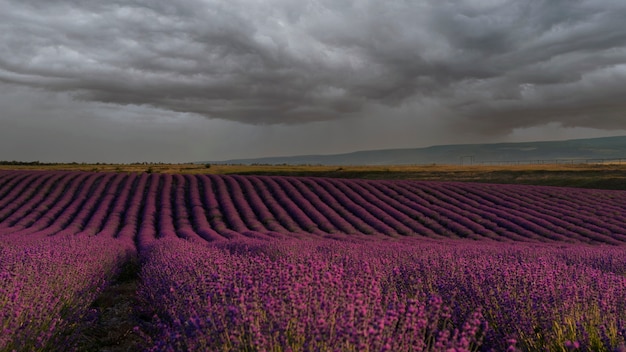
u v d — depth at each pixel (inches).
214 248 415.5
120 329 238.7
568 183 1619.1
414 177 1859.0
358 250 396.2
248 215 1097.4
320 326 123.5
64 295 233.3
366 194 1320.1
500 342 161.0
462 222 1024.9
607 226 955.3
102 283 329.1
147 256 451.8
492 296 183.3
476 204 1204.5
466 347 115.4
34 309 194.5
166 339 145.3
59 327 198.4
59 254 330.6
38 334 180.7
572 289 185.3
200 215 1093.8
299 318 139.3
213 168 2257.6
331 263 244.7
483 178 1795.0
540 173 1845.5
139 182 1472.7
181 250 390.9
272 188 1432.1
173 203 1272.1
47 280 238.5
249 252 369.4
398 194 1352.1
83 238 569.0
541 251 442.0
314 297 154.6
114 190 1342.3
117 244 544.1
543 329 163.0
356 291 155.7
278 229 951.6
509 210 1133.7
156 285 268.7
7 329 160.1
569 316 165.8
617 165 2203.5
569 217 1040.2
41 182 1411.2
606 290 191.5
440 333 119.0
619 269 347.6
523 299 180.9
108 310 290.8
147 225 954.7
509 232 933.2
